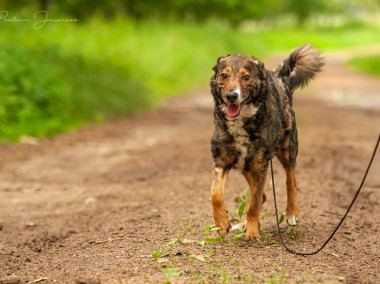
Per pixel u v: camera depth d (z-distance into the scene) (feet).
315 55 33.01
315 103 95.14
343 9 422.00
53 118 65.82
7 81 65.92
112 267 25.09
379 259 26.78
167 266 23.97
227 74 27.48
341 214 33.68
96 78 80.12
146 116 78.48
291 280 22.77
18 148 56.08
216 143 28.12
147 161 49.93
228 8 221.05
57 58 80.48
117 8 158.81
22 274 25.68
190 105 91.56
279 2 333.01
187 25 174.29
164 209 34.50
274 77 30.07
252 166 28.04
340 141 57.36
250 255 25.86
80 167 49.55
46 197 40.60
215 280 22.65
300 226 30.94
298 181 40.68
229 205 34.68
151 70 107.45
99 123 71.05
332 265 25.17
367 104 95.14
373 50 263.70
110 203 37.99
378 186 40.91
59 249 29.40
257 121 27.45
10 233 32.76
